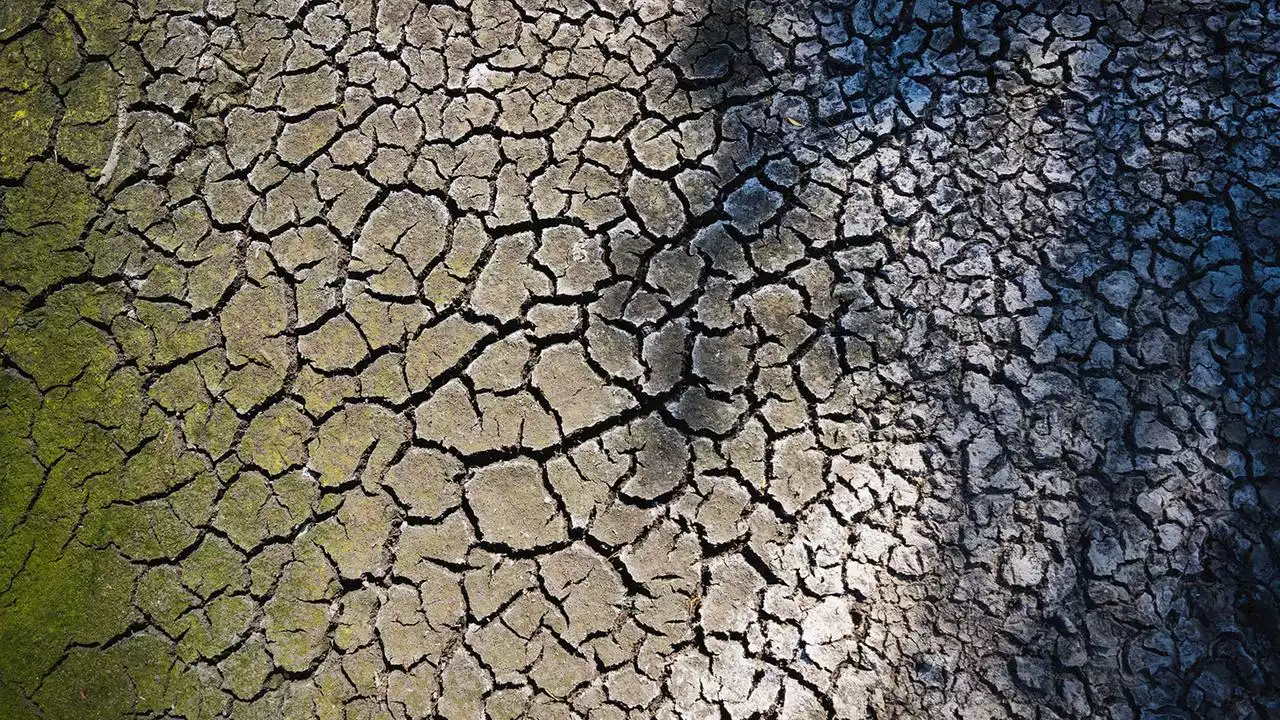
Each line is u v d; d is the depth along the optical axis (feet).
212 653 6.90
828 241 7.58
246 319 7.58
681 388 7.30
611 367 7.38
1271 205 7.44
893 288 7.45
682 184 7.72
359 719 6.73
